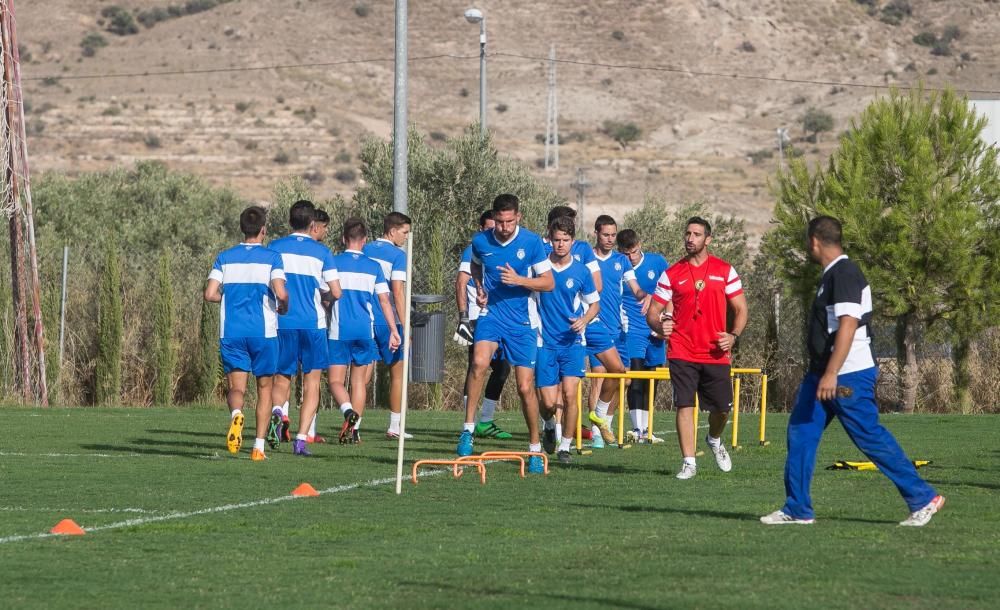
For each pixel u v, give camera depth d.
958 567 21.64
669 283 35.53
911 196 74.19
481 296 38.62
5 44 73.25
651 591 19.67
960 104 77.81
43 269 79.38
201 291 78.94
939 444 47.38
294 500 30.53
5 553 23.12
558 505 29.77
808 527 26.17
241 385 40.16
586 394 68.12
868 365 25.92
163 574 21.17
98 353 75.06
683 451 35.66
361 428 54.44
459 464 35.66
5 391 72.25
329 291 42.25
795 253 80.50
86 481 34.38
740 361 76.94
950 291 74.44
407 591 19.75
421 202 97.50
